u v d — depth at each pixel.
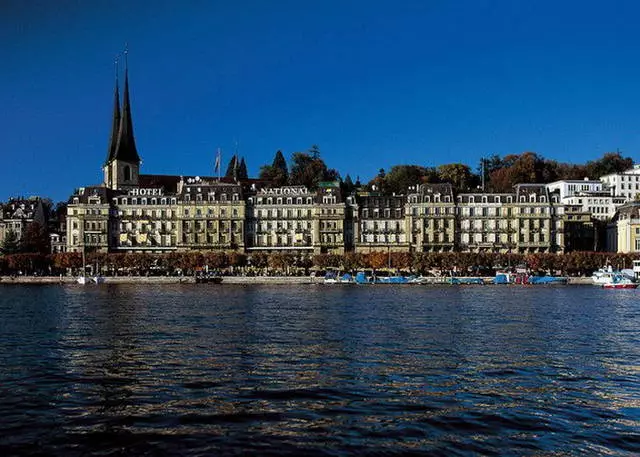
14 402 43.16
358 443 36.06
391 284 179.38
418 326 80.25
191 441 36.16
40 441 36.12
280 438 36.69
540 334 74.06
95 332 73.94
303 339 69.00
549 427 39.00
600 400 44.72
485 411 41.81
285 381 49.06
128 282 185.38
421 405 43.00
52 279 187.62
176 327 78.50
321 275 197.88
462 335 72.69
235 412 41.19
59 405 42.56
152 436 36.88
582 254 193.62
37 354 59.56
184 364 55.06
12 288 162.75
